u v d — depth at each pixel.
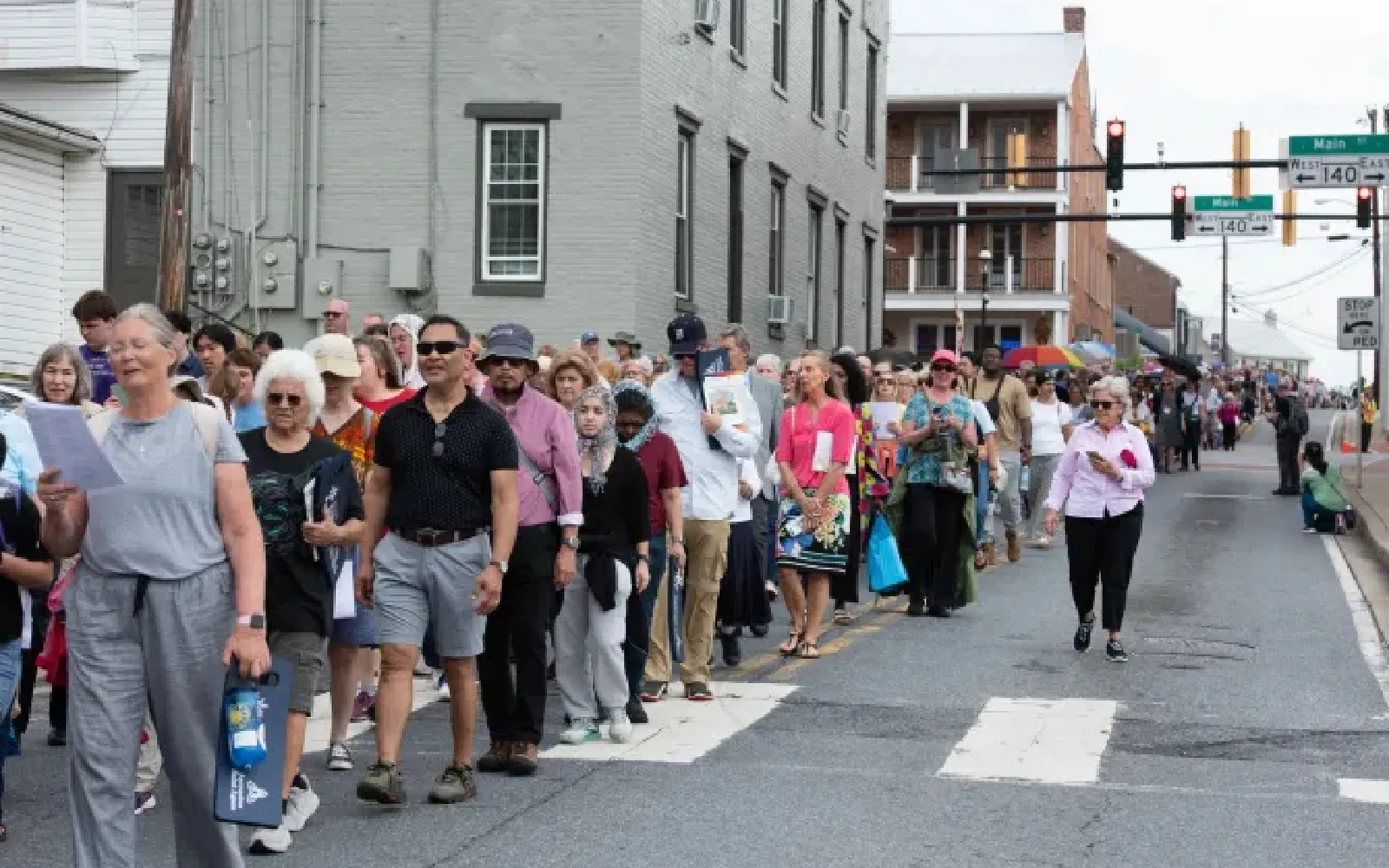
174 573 7.25
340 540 8.90
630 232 26.38
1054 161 74.00
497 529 9.70
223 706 7.27
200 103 27.20
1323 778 10.77
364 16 26.77
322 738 11.77
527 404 10.64
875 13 42.38
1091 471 15.38
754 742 11.67
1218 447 64.56
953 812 9.73
